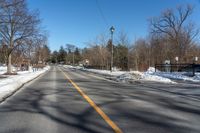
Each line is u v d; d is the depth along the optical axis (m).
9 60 42.94
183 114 10.57
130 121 9.20
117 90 19.58
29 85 24.11
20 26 40.50
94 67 88.19
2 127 8.48
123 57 80.25
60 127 8.39
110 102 13.50
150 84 26.06
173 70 52.00
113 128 8.19
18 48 44.25
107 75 43.72
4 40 41.16
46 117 9.92
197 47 75.88
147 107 12.07
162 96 16.25
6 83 24.12
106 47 87.56
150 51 78.31
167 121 9.27
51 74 47.97
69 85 23.83
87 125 8.60
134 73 33.59
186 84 26.39
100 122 9.00
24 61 68.81
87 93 17.45
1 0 26.53
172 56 73.75
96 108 11.70
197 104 13.24
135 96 16.08
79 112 10.80
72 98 15.00
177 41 74.00
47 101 13.90
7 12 37.50
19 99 14.86
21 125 8.73
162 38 77.88
